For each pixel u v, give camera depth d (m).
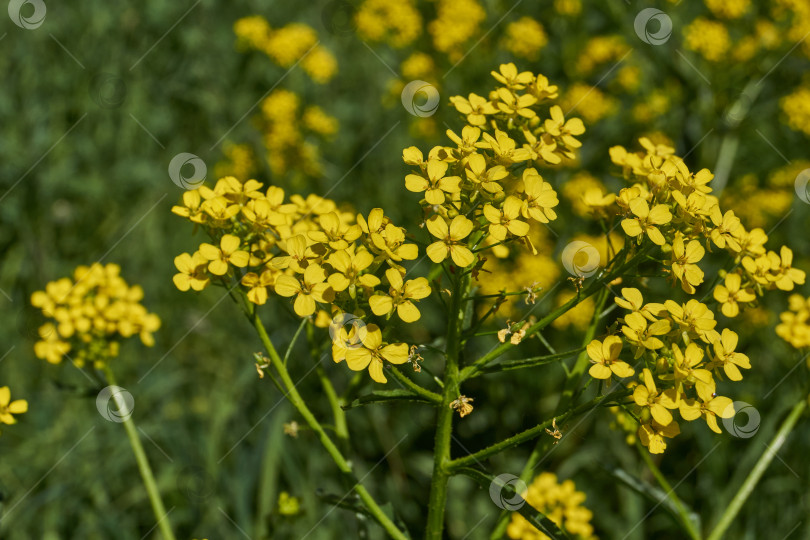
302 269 2.00
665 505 2.91
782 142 5.99
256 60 6.43
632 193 2.07
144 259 5.60
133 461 4.64
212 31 6.63
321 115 5.98
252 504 4.59
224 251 2.20
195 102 6.04
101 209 5.72
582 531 3.36
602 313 2.57
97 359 2.96
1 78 6.02
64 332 2.89
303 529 4.38
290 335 4.82
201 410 5.05
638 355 1.91
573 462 4.70
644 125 5.68
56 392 4.89
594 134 5.82
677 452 4.79
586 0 6.50
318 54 6.35
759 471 2.89
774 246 5.46
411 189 1.99
